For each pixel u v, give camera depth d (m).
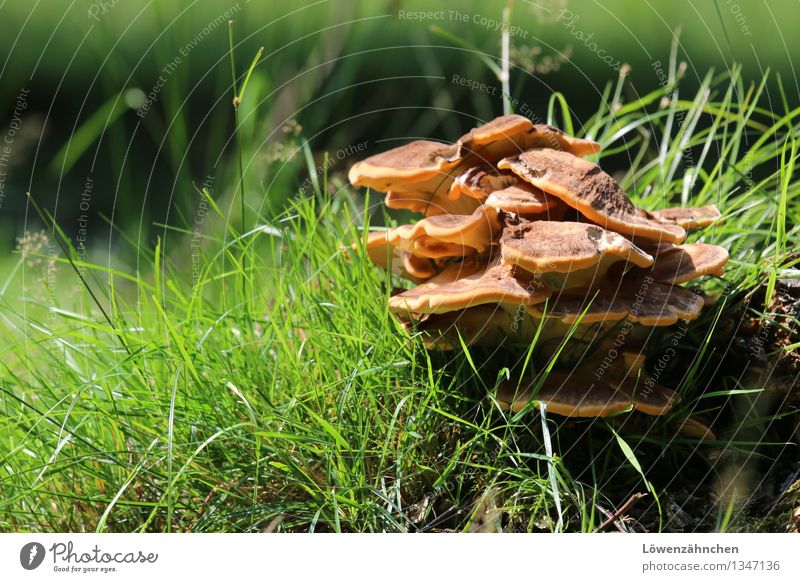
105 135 4.32
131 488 2.13
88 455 2.09
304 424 2.10
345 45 2.97
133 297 2.49
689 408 2.17
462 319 2.14
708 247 2.13
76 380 2.18
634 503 2.12
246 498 2.10
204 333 2.17
